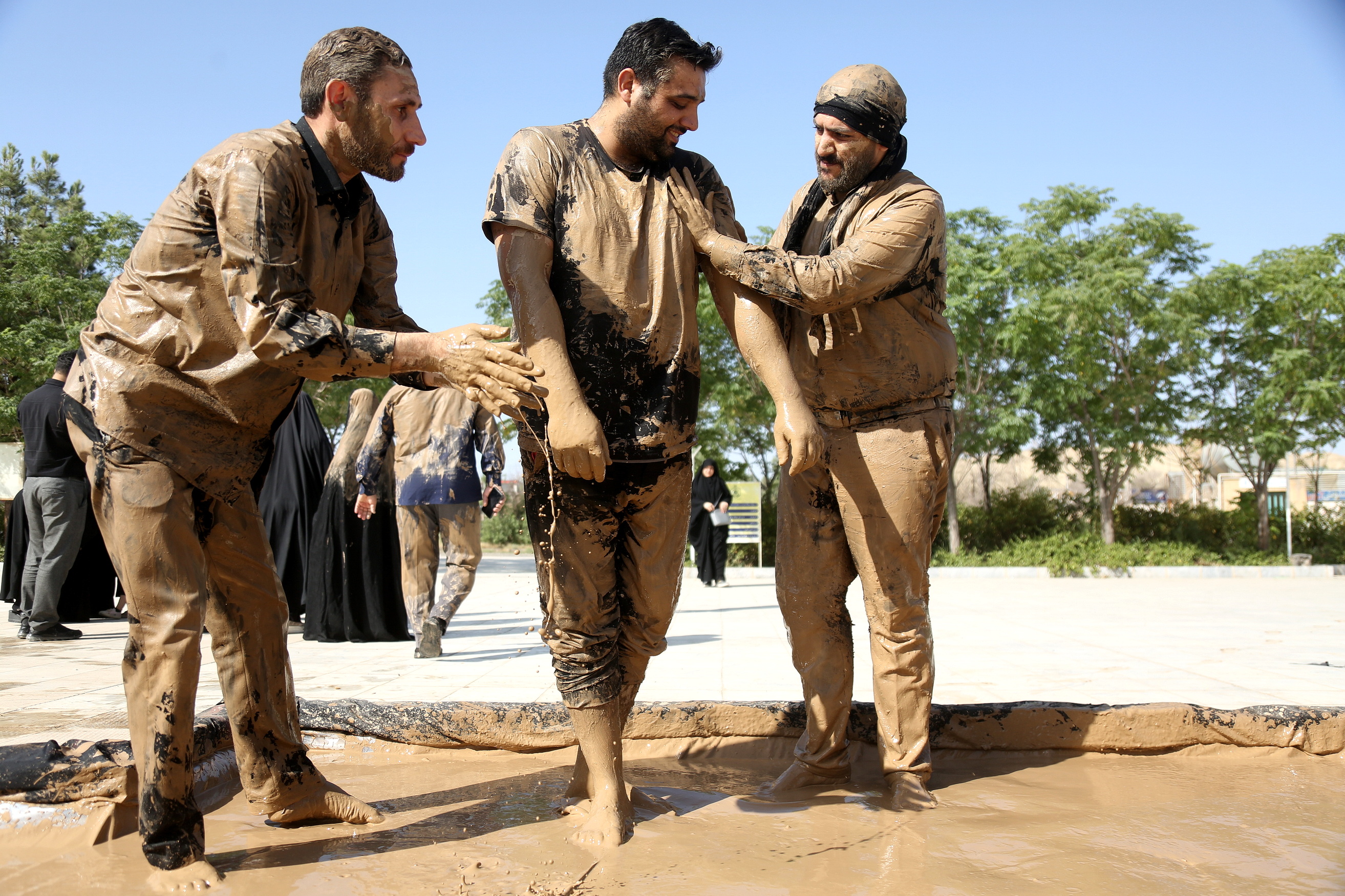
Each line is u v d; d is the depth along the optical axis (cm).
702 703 349
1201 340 1914
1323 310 1916
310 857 229
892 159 282
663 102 244
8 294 2327
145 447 222
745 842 234
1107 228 2009
